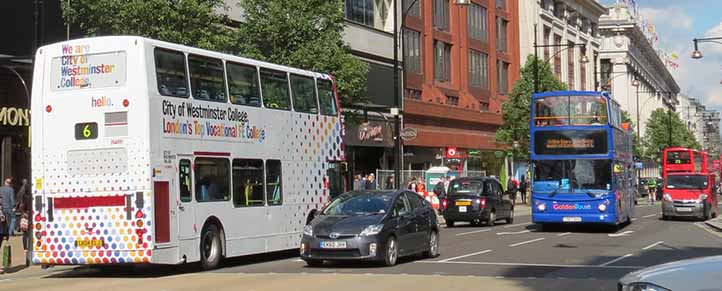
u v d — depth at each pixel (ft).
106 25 72.23
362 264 58.18
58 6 82.02
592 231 95.45
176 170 53.36
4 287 48.29
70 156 53.01
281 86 66.44
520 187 190.39
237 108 60.08
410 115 161.79
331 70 84.43
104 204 52.06
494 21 213.66
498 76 216.33
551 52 258.78
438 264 57.16
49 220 53.36
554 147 92.84
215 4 77.61
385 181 133.28
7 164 78.28
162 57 53.36
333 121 74.13
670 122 351.25
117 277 53.16
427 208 62.90
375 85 144.87
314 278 49.24
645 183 278.46
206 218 55.83
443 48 183.21
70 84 53.36
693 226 106.83
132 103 51.60
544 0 256.93
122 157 51.78
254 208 61.21
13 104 78.89
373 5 152.87
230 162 58.80
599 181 91.35
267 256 69.00
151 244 51.01
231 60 60.08
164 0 70.64
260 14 83.41
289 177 66.23
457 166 179.63
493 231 95.96
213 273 54.03
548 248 70.54
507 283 45.47
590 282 45.78
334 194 73.20
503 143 185.06
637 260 59.21
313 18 84.84
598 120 91.71
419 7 171.22
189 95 55.16
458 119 182.80
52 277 54.60
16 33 78.74
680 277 22.16
